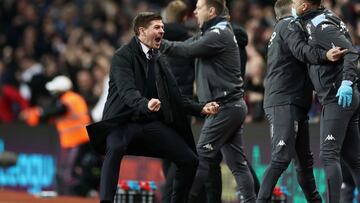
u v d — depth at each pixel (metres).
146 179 33.66
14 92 43.34
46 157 39.03
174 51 23.12
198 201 25.22
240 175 23.84
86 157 37.44
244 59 25.00
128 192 27.09
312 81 22.20
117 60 21.44
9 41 50.12
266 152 30.03
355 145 22.48
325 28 21.55
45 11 50.81
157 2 47.62
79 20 49.00
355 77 21.33
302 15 21.95
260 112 31.23
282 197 25.70
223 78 23.34
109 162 21.27
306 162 23.16
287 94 22.27
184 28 25.31
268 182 22.27
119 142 21.31
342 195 25.09
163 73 21.64
